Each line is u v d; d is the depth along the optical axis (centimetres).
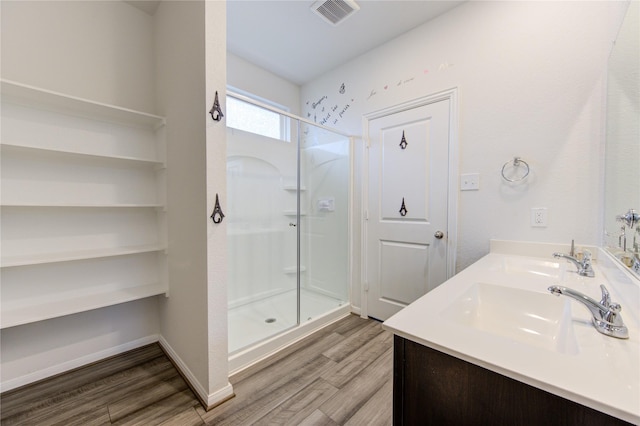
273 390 156
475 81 192
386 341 215
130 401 148
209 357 142
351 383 162
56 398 150
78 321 181
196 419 135
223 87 146
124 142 194
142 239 205
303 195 294
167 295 192
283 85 312
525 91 172
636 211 90
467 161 197
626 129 108
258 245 262
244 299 253
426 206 221
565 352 71
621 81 117
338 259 284
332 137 280
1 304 155
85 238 182
